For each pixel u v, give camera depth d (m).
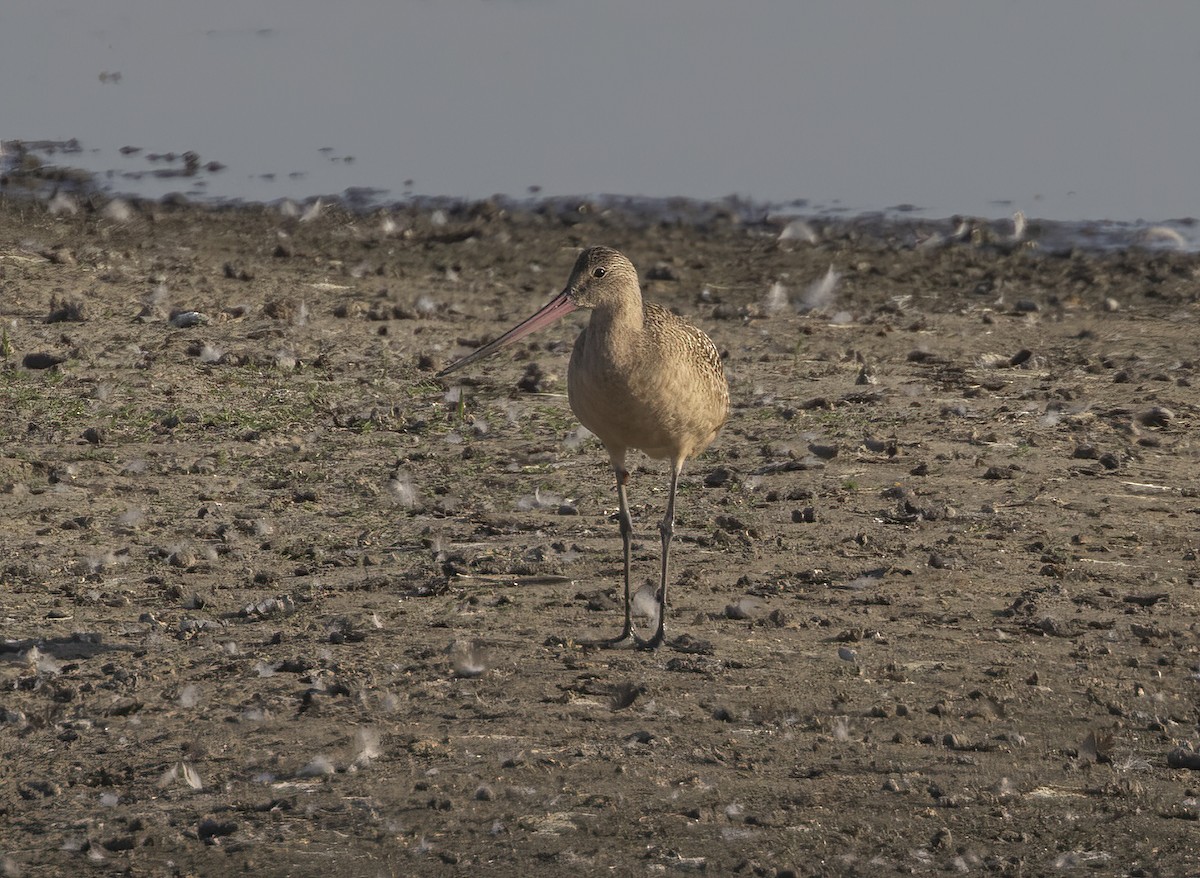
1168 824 8.24
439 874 7.68
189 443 14.93
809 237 25.78
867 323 20.77
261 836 8.01
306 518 13.10
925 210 27.67
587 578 11.79
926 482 14.15
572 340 19.55
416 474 14.34
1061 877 7.74
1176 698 9.73
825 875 7.72
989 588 11.59
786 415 16.31
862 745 9.04
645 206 27.75
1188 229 26.28
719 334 20.14
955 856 7.90
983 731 9.24
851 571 11.93
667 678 9.91
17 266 21.62
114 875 7.66
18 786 8.50
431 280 22.98
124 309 19.66
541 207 27.59
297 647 10.33
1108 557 12.27
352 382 17.19
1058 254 24.80
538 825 8.12
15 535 12.42
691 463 14.78
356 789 8.47
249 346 18.28
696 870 7.73
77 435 14.95
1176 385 17.64
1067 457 14.92
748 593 11.49
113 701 9.48
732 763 8.80
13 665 9.98
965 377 17.98
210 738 9.02
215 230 25.50
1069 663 10.23
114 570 11.79
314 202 27.50
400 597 11.34
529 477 14.31
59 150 30.83
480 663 9.97
